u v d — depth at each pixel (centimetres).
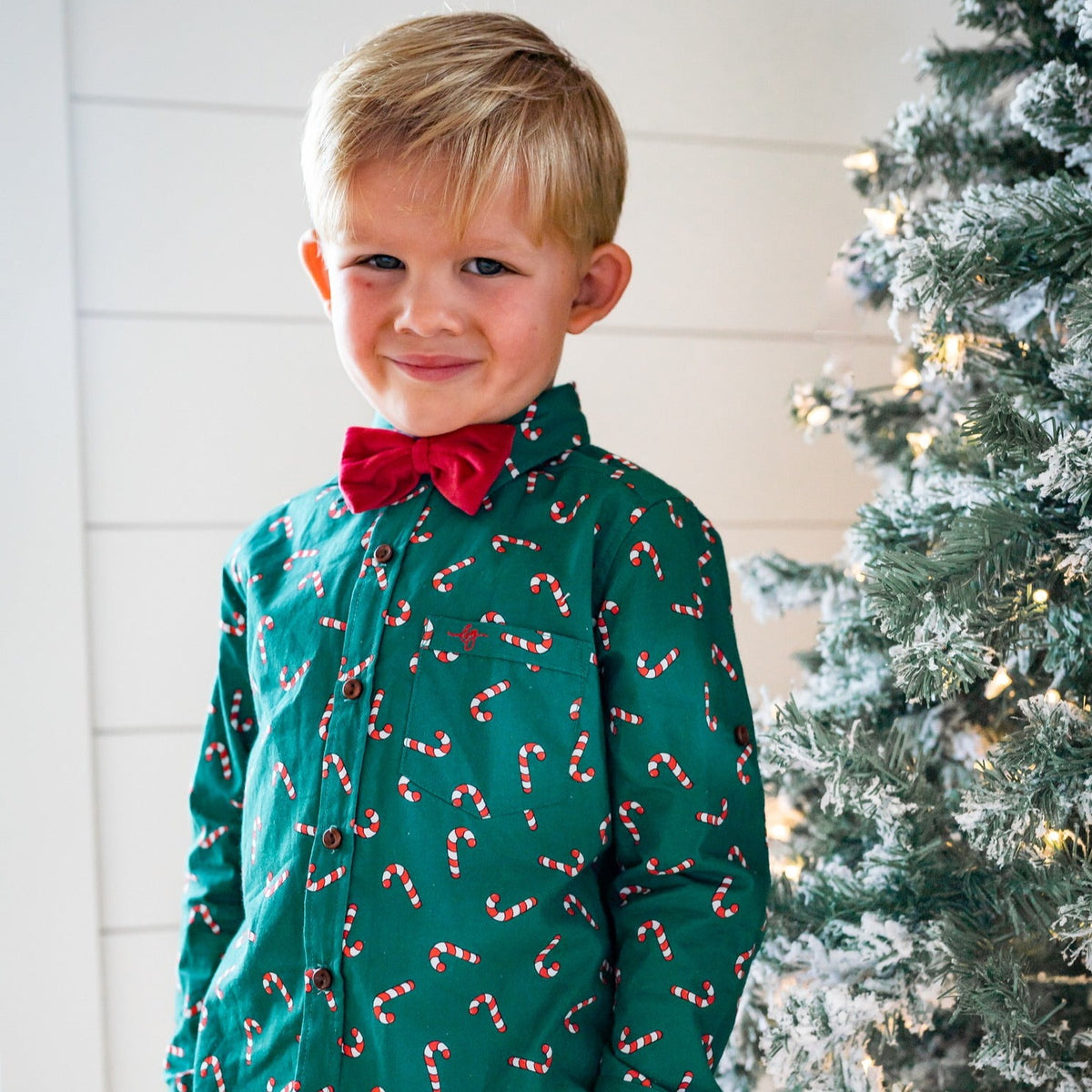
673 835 74
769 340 172
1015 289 101
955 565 95
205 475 158
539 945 74
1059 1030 101
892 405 137
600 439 168
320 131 79
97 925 157
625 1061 71
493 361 79
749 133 168
